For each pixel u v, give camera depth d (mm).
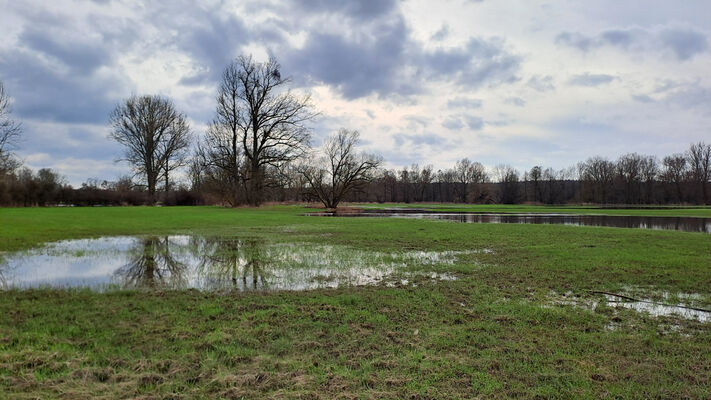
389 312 6988
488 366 4855
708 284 9133
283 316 6723
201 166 56000
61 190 57156
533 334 5965
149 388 4297
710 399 4164
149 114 60469
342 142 53562
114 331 5980
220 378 4465
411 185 131000
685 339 5828
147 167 61562
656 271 10453
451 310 7121
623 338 5816
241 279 9914
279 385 4367
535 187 112312
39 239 17094
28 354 5047
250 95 51406
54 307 7238
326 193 56219
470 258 12672
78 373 4582
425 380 4496
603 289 8711
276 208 50812
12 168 51906
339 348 5379
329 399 4078
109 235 19031
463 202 125500
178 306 7359
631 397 4207
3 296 8031
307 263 11953
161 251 14289
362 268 11195
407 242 16531
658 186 98812
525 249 14461
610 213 46312
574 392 4277
